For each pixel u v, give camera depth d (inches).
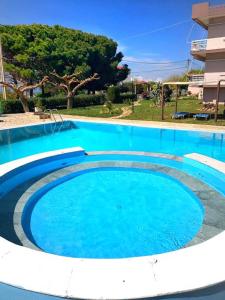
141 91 2071.9
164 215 233.6
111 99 1416.1
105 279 129.6
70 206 251.0
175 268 136.6
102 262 140.6
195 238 192.9
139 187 292.7
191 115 803.4
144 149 511.8
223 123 661.3
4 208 235.0
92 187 292.5
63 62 1407.5
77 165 351.9
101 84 1752.0
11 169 295.6
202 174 323.6
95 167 344.2
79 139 598.2
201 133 579.2
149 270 135.0
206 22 1053.8
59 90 1464.1
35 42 1343.5
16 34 1323.8
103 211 241.1
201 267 137.6
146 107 1100.5
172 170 331.9
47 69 1366.9
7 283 129.4
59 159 362.9
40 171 330.3
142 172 334.0
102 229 211.6
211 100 1093.1
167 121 712.4
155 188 290.0
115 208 247.0
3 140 573.6
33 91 1475.1
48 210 243.3
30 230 210.5
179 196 270.8
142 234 206.1
